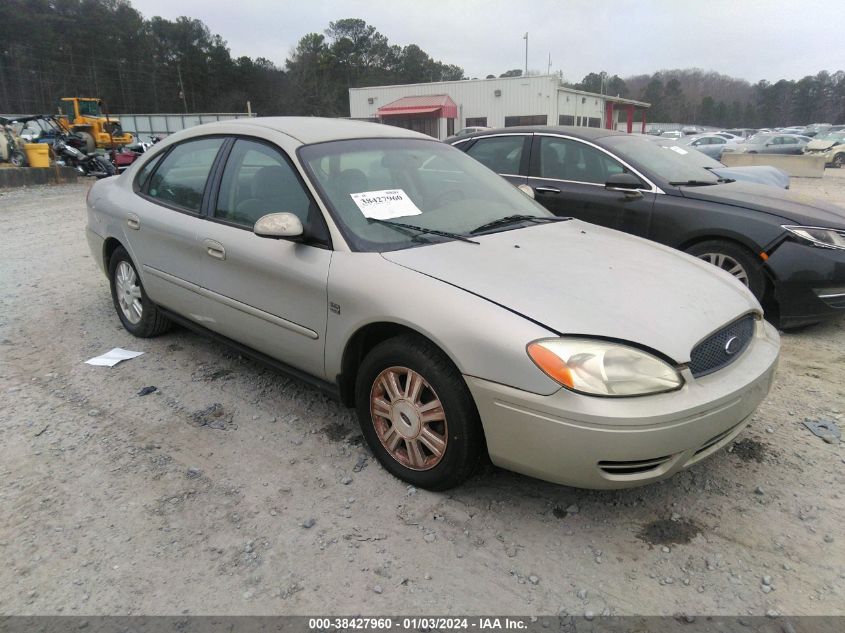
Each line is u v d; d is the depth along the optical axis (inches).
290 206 126.5
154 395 148.0
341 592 88.1
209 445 126.1
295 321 123.5
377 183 131.8
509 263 110.4
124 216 171.0
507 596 87.7
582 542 98.8
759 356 108.7
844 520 103.7
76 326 197.5
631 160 217.2
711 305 106.8
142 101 3238.2
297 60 3545.8
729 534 100.7
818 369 166.4
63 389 151.4
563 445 90.0
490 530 101.3
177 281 154.3
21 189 700.0
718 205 198.2
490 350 93.7
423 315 100.6
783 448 125.8
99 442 126.9
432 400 105.5
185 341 183.5
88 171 879.7
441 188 141.9
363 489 111.7
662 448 89.7
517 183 239.5
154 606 85.1
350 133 144.2
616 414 87.1
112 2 3265.3
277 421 135.9
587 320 94.3
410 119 1604.3
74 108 1131.3
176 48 3427.7
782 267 185.0
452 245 117.6
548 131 239.3
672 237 205.0
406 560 94.4
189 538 98.7
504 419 94.0
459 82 1550.2
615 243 132.1
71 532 99.7
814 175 847.1
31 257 306.5
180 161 160.9
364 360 113.7
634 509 107.0
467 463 102.6
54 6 3016.7
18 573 91.0
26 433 130.2
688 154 307.0
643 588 89.4
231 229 137.1
